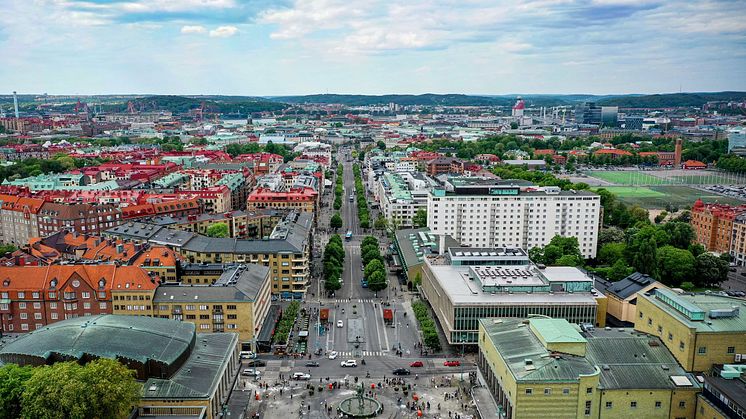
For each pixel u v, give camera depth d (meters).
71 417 171.50
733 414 184.62
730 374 199.50
